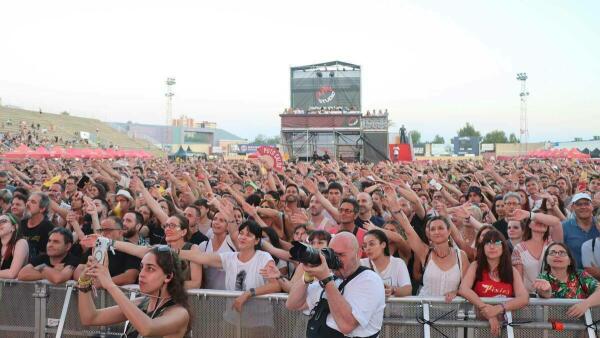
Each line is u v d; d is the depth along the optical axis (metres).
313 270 3.88
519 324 4.95
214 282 6.08
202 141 113.50
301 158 41.84
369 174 15.22
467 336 5.00
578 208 6.74
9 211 9.27
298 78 43.16
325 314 4.26
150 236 8.52
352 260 4.18
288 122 41.91
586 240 6.74
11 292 5.91
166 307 4.00
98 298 5.57
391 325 5.11
